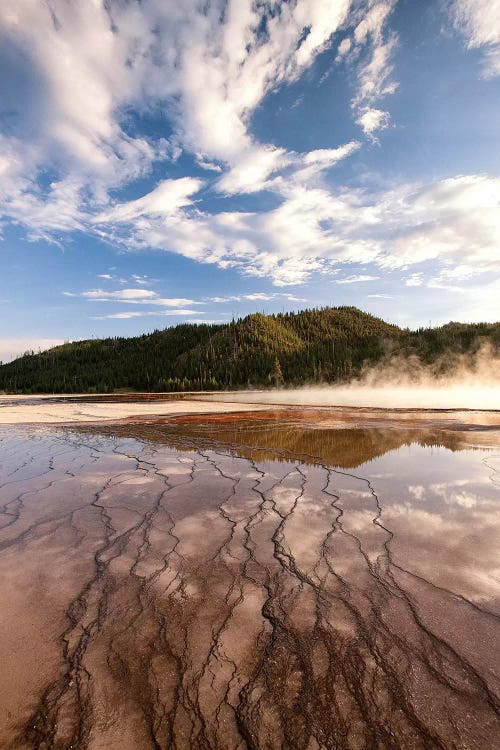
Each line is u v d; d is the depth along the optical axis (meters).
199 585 4.29
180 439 15.37
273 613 3.75
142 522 6.27
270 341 155.12
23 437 16.23
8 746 2.41
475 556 4.90
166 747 2.40
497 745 2.39
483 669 2.99
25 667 3.07
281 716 2.60
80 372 145.50
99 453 12.49
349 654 3.17
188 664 3.07
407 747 2.38
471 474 9.16
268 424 20.44
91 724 2.56
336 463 10.56
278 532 5.77
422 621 3.59
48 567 4.78
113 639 3.39
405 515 6.41
